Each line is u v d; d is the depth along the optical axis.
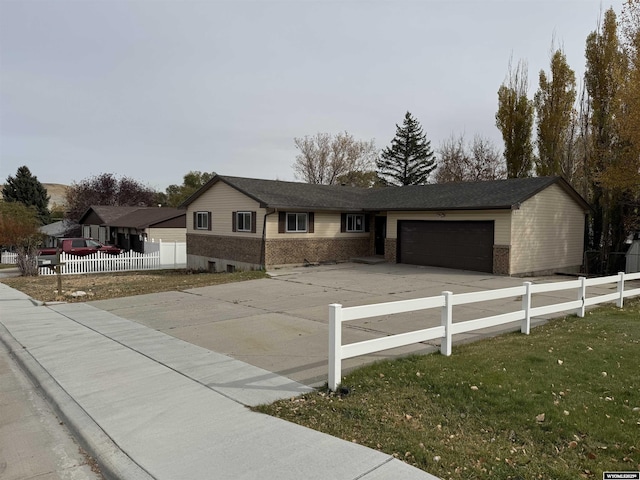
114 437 4.18
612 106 20.17
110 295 13.20
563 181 18.69
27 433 4.55
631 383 5.28
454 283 14.79
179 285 15.09
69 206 49.59
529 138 28.05
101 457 3.86
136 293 13.48
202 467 3.58
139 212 36.34
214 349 7.16
